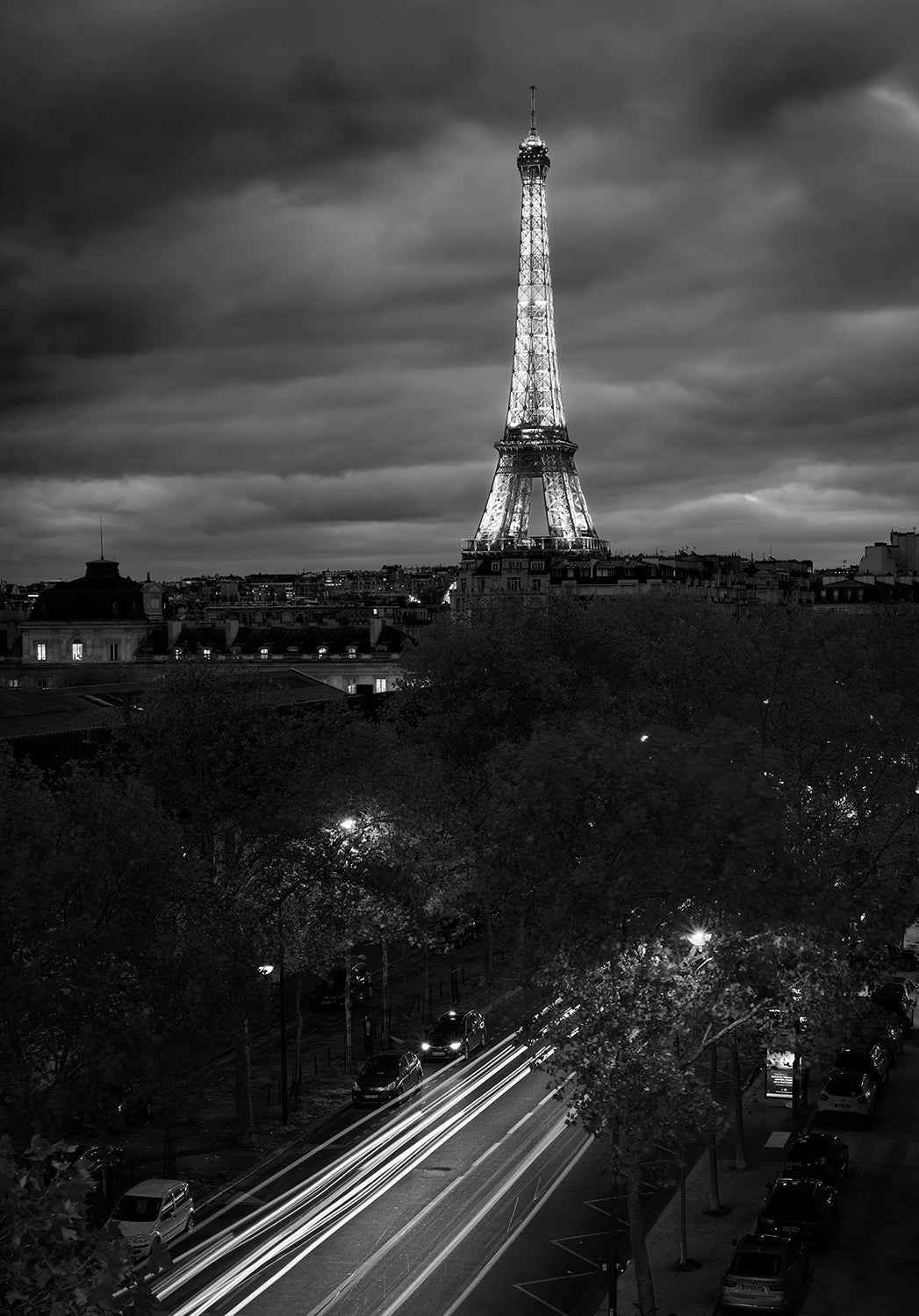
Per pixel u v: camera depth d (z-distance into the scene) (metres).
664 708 119.44
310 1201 71.25
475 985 119.69
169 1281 61.03
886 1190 71.94
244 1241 65.88
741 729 67.69
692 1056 60.62
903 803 96.69
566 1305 58.66
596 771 60.47
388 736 120.81
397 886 88.81
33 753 104.56
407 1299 58.97
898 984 106.00
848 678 126.69
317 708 146.00
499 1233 66.56
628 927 59.38
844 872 76.75
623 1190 72.25
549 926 58.34
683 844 58.06
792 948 61.78
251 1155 79.06
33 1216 26.20
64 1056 59.25
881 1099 87.88
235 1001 71.50
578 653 143.88
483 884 63.19
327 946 90.75
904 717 106.75
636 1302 57.31
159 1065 61.56
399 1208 69.94
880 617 166.88
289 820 84.56
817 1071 93.44
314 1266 62.53
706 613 176.12
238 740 86.88
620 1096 56.16
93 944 59.56
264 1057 100.06
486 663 133.62
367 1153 78.94
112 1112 61.59
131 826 65.69
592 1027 57.22
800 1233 63.56
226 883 83.62
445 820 110.62
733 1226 67.62
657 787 59.00
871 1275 61.34
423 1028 107.12
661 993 58.09
